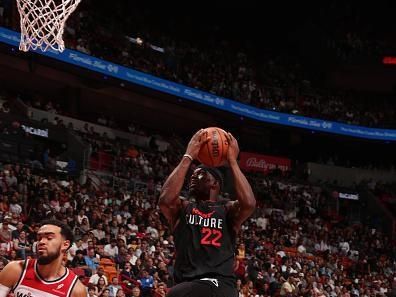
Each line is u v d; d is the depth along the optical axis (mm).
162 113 26719
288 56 32438
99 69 22922
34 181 17125
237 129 29047
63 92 24047
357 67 32344
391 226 27438
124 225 16609
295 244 21906
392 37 33219
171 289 3691
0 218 14031
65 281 4398
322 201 27234
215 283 3672
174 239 3861
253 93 28328
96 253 14102
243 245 18641
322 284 18703
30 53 21031
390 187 29938
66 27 22906
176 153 25641
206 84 26906
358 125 29469
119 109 25844
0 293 4332
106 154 22281
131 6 28469
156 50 26562
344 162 31141
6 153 19266
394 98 32031
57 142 21531
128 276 13680
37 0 6875
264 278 17109
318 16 33375
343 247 23453
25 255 12430
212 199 3951
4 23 20656
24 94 23703
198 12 31109
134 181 21266
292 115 28531
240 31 32094
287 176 28219
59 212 15391
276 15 32875
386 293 19203
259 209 23859
